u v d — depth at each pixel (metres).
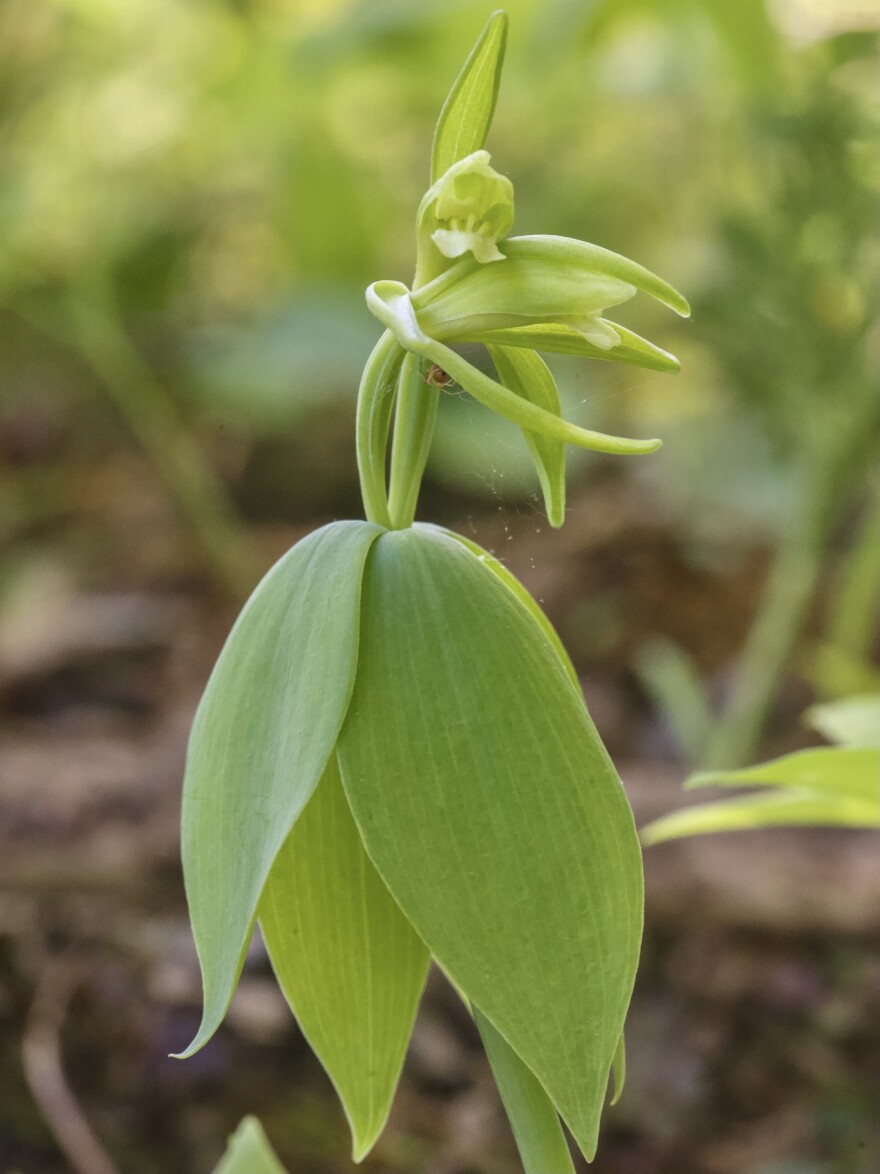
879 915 0.52
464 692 0.24
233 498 1.07
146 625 0.88
